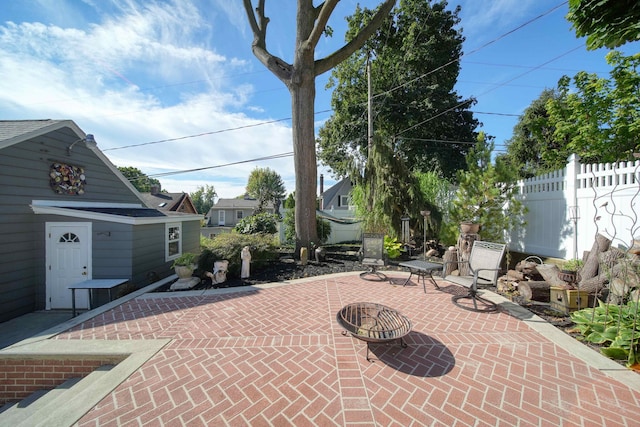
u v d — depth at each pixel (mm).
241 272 6504
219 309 4406
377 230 9578
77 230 7039
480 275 4469
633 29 3295
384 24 14836
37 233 6902
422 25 14555
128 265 7070
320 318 3969
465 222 5992
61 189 7602
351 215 15648
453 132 16031
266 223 13055
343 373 2590
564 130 9992
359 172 10711
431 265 5211
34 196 6922
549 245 6023
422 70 15109
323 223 12492
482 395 2260
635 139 8328
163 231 8820
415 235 10344
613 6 3324
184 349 3092
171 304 4680
